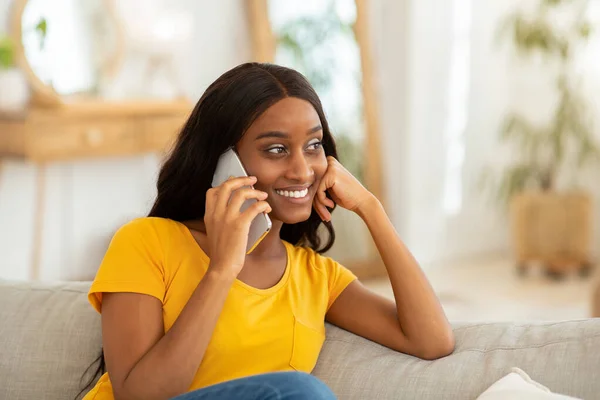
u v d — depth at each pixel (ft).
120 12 17.71
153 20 18.30
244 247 6.03
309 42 20.08
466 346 6.58
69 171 17.85
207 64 19.38
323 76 20.22
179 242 6.33
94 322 6.98
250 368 6.26
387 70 21.84
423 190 22.70
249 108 6.28
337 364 6.64
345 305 7.00
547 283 21.38
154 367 5.73
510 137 24.25
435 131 22.74
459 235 23.76
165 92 18.63
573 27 23.06
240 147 6.38
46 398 6.76
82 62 17.06
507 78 24.21
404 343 6.70
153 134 17.01
